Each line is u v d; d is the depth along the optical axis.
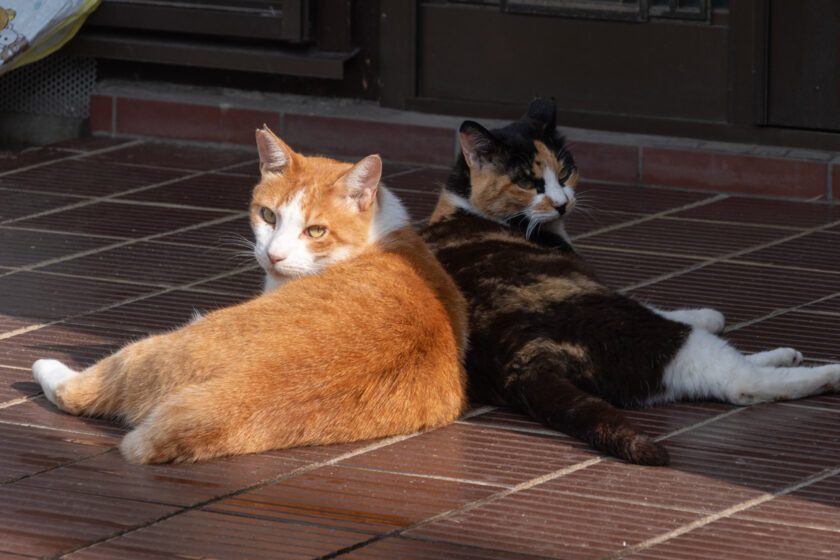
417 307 4.55
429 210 7.67
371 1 8.89
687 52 8.23
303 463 4.33
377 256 4.80
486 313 4.87
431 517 3.98
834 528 3.92
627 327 4.77
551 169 5.58
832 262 6.74
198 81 9.41
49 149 9.02
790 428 4.68
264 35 8.84
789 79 8.02
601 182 8.32
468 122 5.48
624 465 4.38
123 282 6.40
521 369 4.69
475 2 8.65
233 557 3.69
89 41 9.16
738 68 8.11
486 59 8.72
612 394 4.79
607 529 3.91
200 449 4.23
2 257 6.74
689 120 8.34
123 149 9.04
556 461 4.41
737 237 7.18
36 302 6.07
